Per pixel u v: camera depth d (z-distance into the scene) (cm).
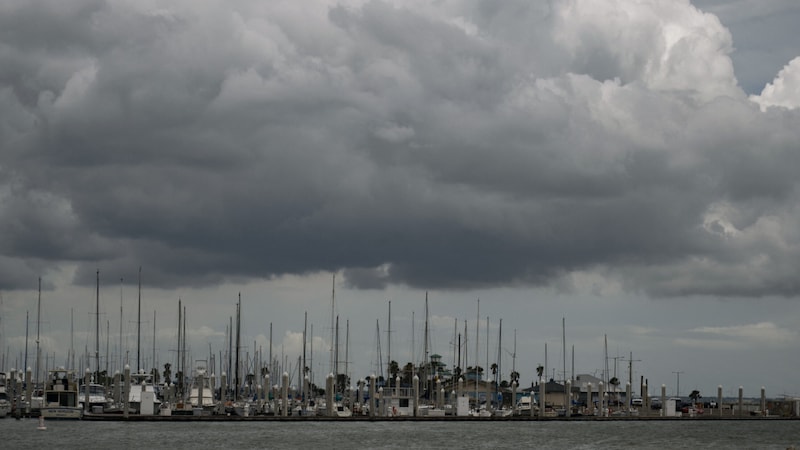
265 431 16262
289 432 16175
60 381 17038
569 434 17562
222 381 19400
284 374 19138
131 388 18488
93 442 13488
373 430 17150
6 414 17825
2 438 13862
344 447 13688
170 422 17462
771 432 19650
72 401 17062
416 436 15925
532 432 17762
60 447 12812
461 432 17150
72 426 16062
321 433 16112
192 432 15525
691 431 19625
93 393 18575
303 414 19838
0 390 18588
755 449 15200
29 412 17800
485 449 13988
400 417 19762
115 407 17500
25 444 13100
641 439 16888
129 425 16525
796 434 18988
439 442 14862
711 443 16362
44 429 15262
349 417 19250
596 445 15275
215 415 18250
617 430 19238
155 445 13288
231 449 13050
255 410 19888
